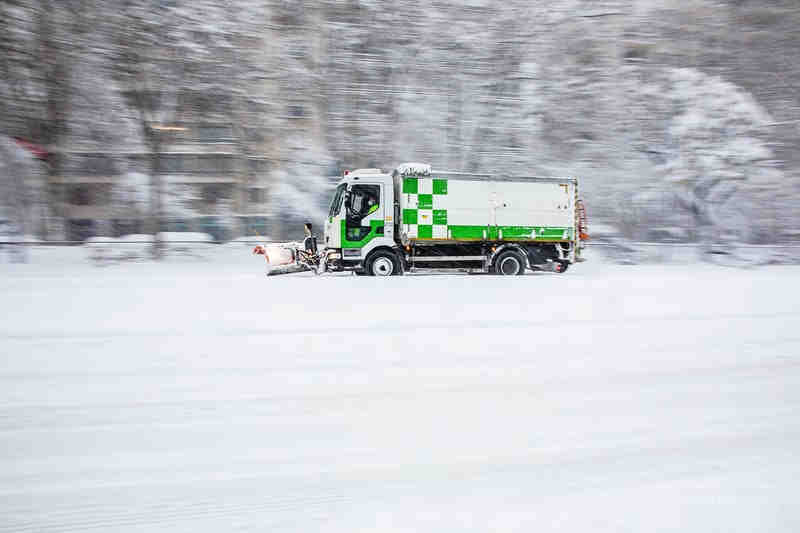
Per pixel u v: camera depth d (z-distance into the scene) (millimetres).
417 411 4406
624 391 4988
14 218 21203
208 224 24188
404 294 10242
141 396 4594
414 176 14789
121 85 21578
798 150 28688
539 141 28047
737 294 10812
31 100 21922
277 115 25078
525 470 3443
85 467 3379
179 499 3033
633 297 10250
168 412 4266
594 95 28562
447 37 27844
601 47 29875
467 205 15102
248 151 24688
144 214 23531
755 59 31766
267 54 24672
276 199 24625
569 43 29750
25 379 4945
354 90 26500
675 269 18844
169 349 6004
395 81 27359
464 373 5418
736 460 3668
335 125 26219
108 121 23234
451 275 15023
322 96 26156
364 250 14742
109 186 23328
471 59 27938
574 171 27469
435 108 27344
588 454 3686
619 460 3613
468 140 27281
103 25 21219
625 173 27312
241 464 3457
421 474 3367
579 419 4297
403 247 15102
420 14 27703
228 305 8742
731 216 26703
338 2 26578
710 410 4574
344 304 9000
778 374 5613
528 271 16844
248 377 5152
